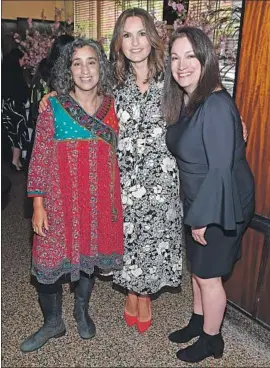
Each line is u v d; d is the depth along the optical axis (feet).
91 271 5.79
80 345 6.28
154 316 7.12
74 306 6.70
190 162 5.16
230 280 6.89
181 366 5.88
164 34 9.71
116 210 5.72
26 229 10.87
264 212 6.23
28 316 6.98
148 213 5.88
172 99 5.43
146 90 5.63
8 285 7.98
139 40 5.42
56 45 7.64
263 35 5.83
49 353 6.07
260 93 5.99
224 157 4.80
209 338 5.90
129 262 6.13
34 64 13.98
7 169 16.97
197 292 6.28
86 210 5.52
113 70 5.68
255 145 6.18
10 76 15.24
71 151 5.31
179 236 6.25
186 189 5.36
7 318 6.91
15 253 9.43
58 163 5.33
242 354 6.18
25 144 15.80
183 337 6.39
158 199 5.86
